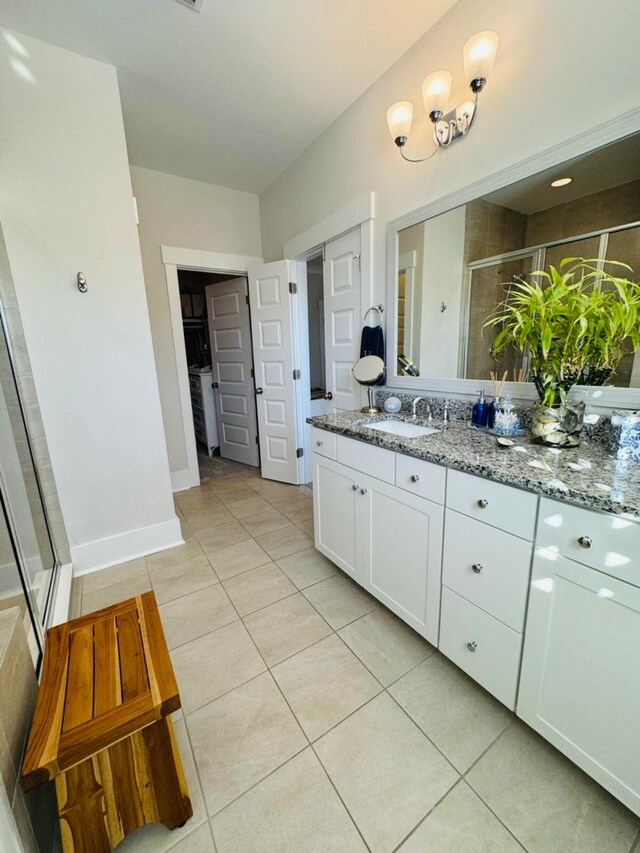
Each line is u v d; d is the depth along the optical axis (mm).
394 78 1889
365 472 1593
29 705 915
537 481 938
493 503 1067
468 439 1410
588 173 1224
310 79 1978
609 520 819
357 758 1071
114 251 1974
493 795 974
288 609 1711
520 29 1344
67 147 1799
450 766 1047
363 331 2219
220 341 3990
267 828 919
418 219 1841
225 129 2416
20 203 1732
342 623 1614
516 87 1386
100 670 911
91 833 810
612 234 1188
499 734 1134
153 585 1926
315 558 2152
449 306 1763
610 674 864
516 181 1416
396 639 1518
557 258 1339
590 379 1278
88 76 1807
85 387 1984
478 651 1185
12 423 1670
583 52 1192
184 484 3361
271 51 1790
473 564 1158
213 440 4523
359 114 2143
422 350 1937
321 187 2568
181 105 2174
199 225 3197
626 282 1085
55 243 1827
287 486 3393
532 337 1239
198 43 1729
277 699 1263
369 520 1606
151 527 2260
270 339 3273
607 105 1160
